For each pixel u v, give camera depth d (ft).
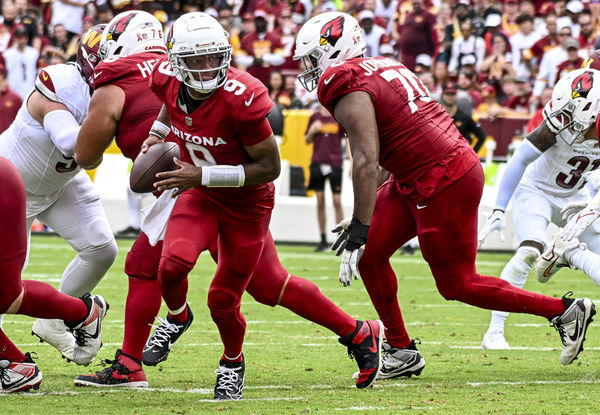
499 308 59.52
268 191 52.85
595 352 70.44
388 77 55.57
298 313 56.39
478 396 53.88
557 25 161.58
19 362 55.21
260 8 183.42
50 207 62.90
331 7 182.60
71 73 59.06
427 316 89.35
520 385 57.47
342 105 54.39
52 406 51.03
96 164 57.52
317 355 68.64
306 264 127.13
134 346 57.57
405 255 144.66
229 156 51.16
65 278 64.23
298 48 56.75
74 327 57.57
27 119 60.03
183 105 50.16
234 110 49.08
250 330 80.33
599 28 170.09
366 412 49.26
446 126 56.65
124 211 153.28
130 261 57.77
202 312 90.43
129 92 55.62
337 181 138.51
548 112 67.82
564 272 127.44
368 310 91.71
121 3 184.75
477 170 56.65
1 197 49.98
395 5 183.11
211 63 48.37
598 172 67.15
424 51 171.94
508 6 171.32
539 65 164.76
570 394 54.44
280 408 50.60
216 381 57.82
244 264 52.70
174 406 51.31
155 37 57.77
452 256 57.31
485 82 161.58
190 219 52.26
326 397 53.72
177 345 72.59
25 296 53.16
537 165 73.10
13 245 50.78
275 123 151.23
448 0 176.35
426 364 65.51
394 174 57.41
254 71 172.14
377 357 56.65
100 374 57.31
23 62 172.04
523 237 72.64
